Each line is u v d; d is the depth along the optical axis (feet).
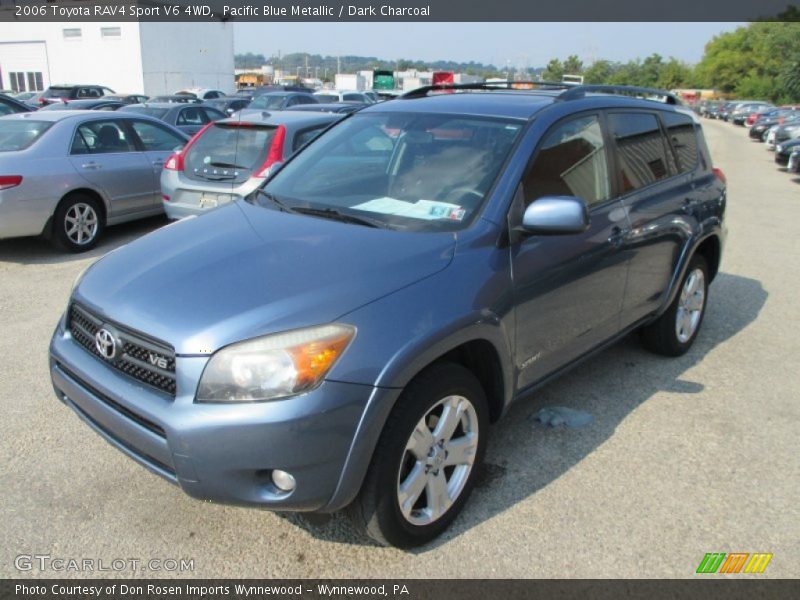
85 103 55.98
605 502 10.07
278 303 7.88
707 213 15.14
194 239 9.96
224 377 7.48
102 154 25.26
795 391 14.05
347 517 8.64
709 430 12.30
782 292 21.38
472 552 8.95
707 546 9.19
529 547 9.07
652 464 11.14
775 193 45.42
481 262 9.27
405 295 8.30
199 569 8.59
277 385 7.42
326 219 10.34
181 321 7.86
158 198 27.55
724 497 10.29
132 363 8.20
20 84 151.02
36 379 13.60
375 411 7.72
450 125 11.46
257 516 9.59
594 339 12.09
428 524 8.92
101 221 25.36
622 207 12.32
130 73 141.08
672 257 14.10
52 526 9.27
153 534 9.18
